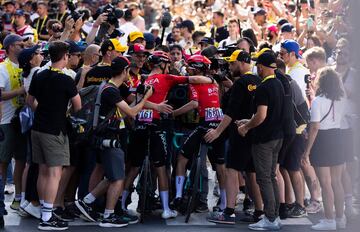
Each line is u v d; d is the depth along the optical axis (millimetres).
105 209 14609
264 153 14078
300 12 23453
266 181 14180
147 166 14609
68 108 14562
